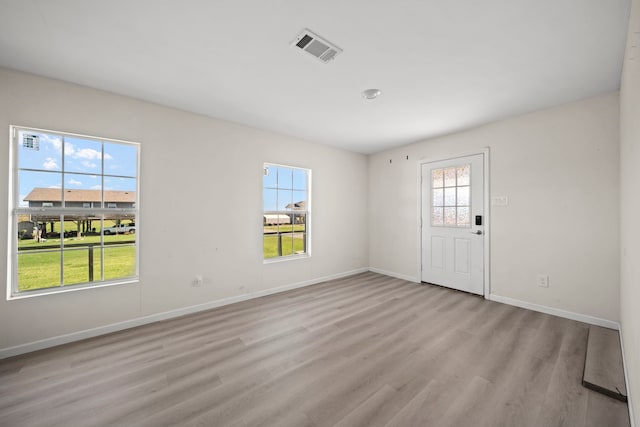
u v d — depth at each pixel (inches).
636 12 47.9
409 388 67.2
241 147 133.4
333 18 62.3
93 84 93.2
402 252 177.3
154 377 71.7
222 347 87.6
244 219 134.2
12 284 84.0
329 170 174.4
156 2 56.8
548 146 114.2
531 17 61.6
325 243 172.2
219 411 59.5
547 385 67.9
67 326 90.5
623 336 81.1
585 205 105.3
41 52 74.7
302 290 151.3
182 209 115.1
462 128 140.1
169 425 55.7
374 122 131.3
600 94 101.2
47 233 90.3
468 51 75.1
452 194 149.8
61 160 91.5
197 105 111.3
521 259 122.6
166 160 111.2
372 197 197.2
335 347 87.7
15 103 83.0
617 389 63.7
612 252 99.4
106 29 65.5
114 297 99.3
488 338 93.0
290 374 73.0
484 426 55.1
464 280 145.4
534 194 118.3
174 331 99.3
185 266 115.8
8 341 81.7
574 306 108.1
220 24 64.2
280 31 67.0
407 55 77.1
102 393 65.4
